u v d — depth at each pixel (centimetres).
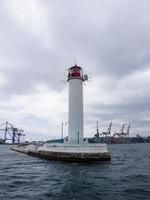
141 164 3997
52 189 2064
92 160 4025
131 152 8550
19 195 1867
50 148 4803
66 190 2019
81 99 4938
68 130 4862
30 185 2247
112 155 6712
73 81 4934
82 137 4809
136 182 2327
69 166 3619
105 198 1750
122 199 1714
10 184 2297
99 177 2642
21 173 3041
